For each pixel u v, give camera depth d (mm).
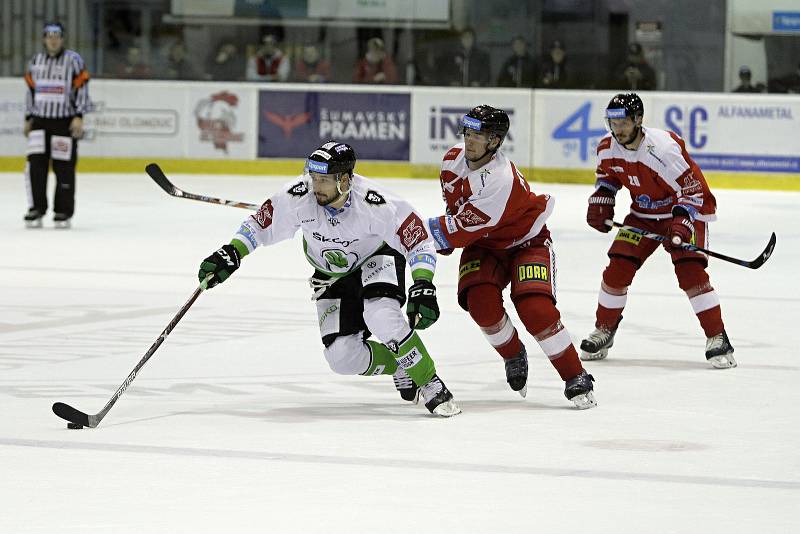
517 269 17547
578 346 22312
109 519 11703
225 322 24375
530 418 16578
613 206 21594
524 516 11930
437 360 20859
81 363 20203
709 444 15125
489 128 16734
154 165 18312
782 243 39406
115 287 29016
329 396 17984
